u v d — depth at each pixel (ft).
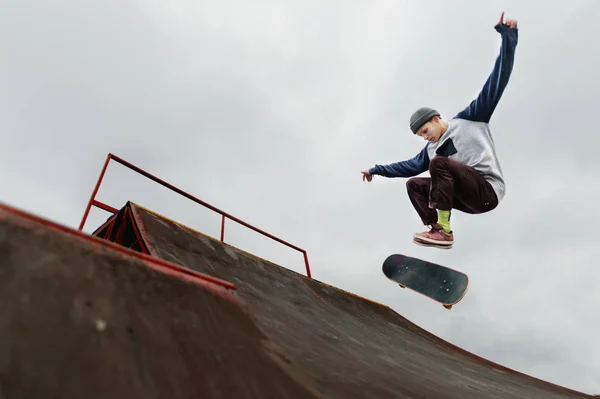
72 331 5.31
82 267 6.82
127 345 5.82
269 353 8.55
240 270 17.08
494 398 13.67
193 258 14.71
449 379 14.52
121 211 15.48
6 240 6.03
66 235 7.27
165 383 5.62
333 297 23.40
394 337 21.35
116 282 7.19
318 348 10.93
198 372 6.37
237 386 6.63
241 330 8.98
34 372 4.34
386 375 10.83
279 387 7.29
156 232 14.62
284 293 17.60
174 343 6.71
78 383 4.62
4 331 4.58
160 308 7.46
